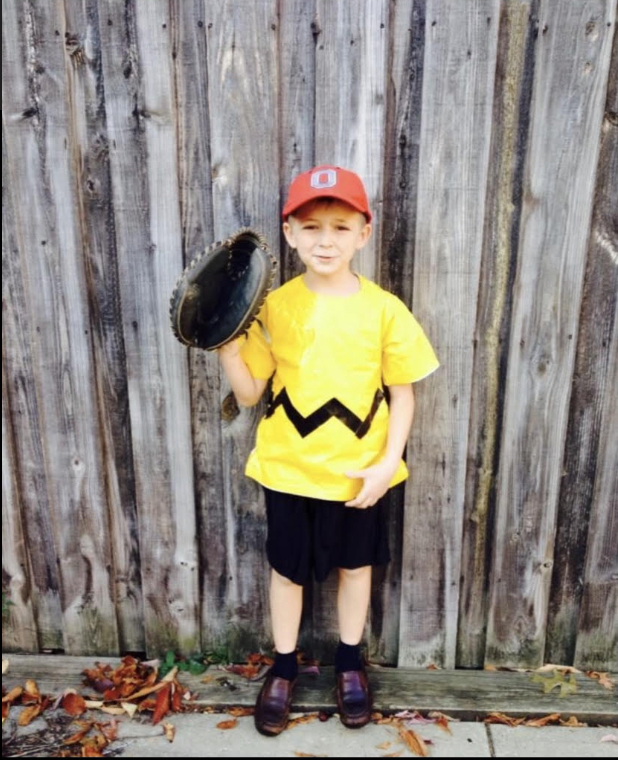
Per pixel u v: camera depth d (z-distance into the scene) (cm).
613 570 196
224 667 206
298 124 171
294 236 157
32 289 186
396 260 178
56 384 192
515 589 199
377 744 177
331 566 175
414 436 189
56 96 172
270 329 167
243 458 193
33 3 167
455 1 161
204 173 175
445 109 167
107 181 178
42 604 211
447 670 204
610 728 183
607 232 174
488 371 184
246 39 166
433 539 196
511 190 172
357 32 164
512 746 176
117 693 193
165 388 190
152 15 166
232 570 203
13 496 202
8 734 179
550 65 164
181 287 147
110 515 203
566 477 192
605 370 183
